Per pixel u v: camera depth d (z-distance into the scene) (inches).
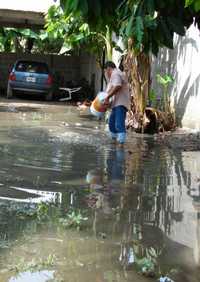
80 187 377.7
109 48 844.0
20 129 665.0
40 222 296.5
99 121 792.9
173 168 460.1
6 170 422.0
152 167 460.8
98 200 345.4
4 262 240.8
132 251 259.1
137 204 340.5
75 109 1002.7
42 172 419.8
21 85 1184.8
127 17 330.3
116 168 448.5
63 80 1405.0
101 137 623.2
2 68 1411.2
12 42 1427.2
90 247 261.9
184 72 751.7
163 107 767.7
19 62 1205.1
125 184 393.1
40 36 1169.4
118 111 580.4
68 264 241.0
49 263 241.0
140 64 698.8
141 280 227.3
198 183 405.1
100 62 1082.1
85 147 548.1
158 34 343.0
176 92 773.3
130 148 557.3
